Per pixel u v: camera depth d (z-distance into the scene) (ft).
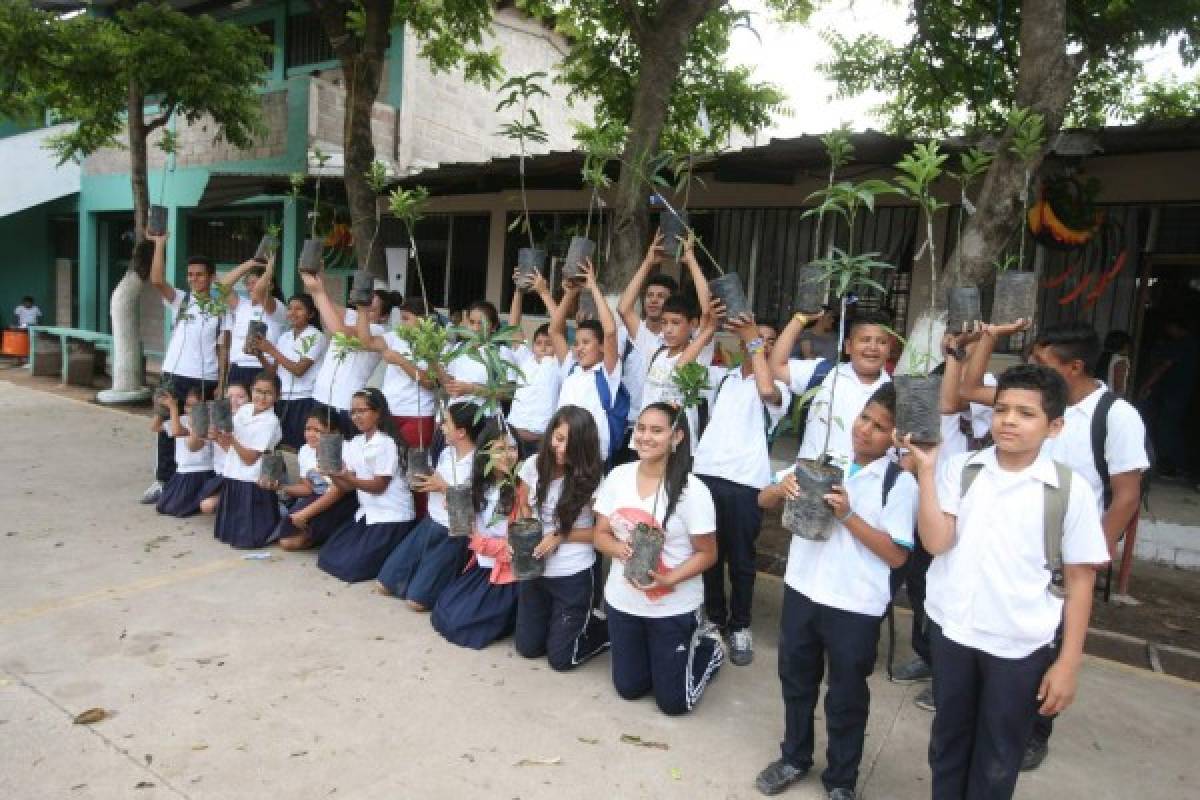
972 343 9.53
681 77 24.29
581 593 11.56
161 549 15.72
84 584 13.79
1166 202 21.45
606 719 10.37
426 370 14.07
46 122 48.80
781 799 8.87
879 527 8.50
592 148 14.07
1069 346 9.72
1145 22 17.58
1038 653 7.24
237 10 43.01
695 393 10.28
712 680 11.63
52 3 40.96
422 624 12.94
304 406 19.62
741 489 12.15
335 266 37.55
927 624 11.41
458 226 35.29
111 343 38.60
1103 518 9.71
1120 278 22.95
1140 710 11.25
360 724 9.88
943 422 12.00
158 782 8.59
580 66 26.91
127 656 11.27
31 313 48.11
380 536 14.67
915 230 24.27
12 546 15.47
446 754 9.36
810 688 8.95
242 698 10.32
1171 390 24.86
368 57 24.89
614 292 17.06
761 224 27.14
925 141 18.92
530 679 11.35
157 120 31.78
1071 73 14.40
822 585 8.63
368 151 25.16
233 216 43.60
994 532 7.27
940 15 21.84
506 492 11.92
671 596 10.25
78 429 27.17
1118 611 15.30
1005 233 14.24
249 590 13.89
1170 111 30.35
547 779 8.98
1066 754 10.05
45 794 8.31
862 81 24.75
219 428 15.85
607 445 13.42
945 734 7.71
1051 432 7.14
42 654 11.23
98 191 48.01
